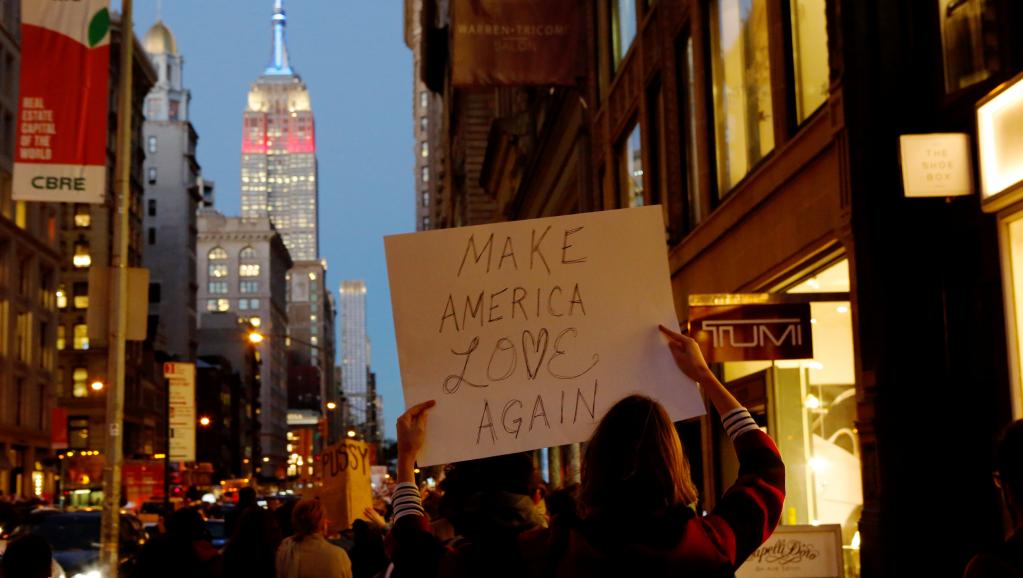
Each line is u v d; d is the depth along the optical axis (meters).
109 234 103.38
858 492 13.71
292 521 8.37
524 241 3.77
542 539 2.89
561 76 27.44
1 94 68.06
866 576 11.68
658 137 23.02
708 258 19.38
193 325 150.50
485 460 3.70
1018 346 10.22
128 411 104.56
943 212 11.45
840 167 12.77
